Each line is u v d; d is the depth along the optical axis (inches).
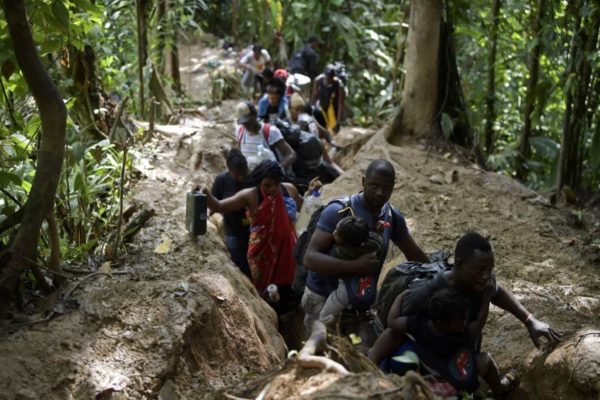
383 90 561.6
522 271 264.7
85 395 156.1
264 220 243.1
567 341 185.6
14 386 150.8
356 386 125.7
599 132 357.4
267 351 202.5
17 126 209.6
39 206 181.6
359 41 626.2
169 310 182.7
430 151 380.5
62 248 214.4
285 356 216.1
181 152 354.0
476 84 445.1
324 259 190.1
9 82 200.1
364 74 592.7
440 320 162.2
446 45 394.6
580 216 326.3
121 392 157.9
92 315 177.9
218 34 809.5
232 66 648.4
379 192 189.5
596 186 374.9
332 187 332.5
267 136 312.7
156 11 433.7
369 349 186.2
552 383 181.3
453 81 398.9
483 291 176.4
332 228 193.8
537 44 367.9
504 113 469.7
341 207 195.2
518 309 188.5
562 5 401.4
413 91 393.7
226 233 258.8
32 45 173.8
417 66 390.9
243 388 150.3
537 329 186.4
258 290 246.8
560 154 362.6
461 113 399.5
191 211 235.1
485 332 216.2
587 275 263.6
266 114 388.8
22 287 184.7
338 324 185.0
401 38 498.3
